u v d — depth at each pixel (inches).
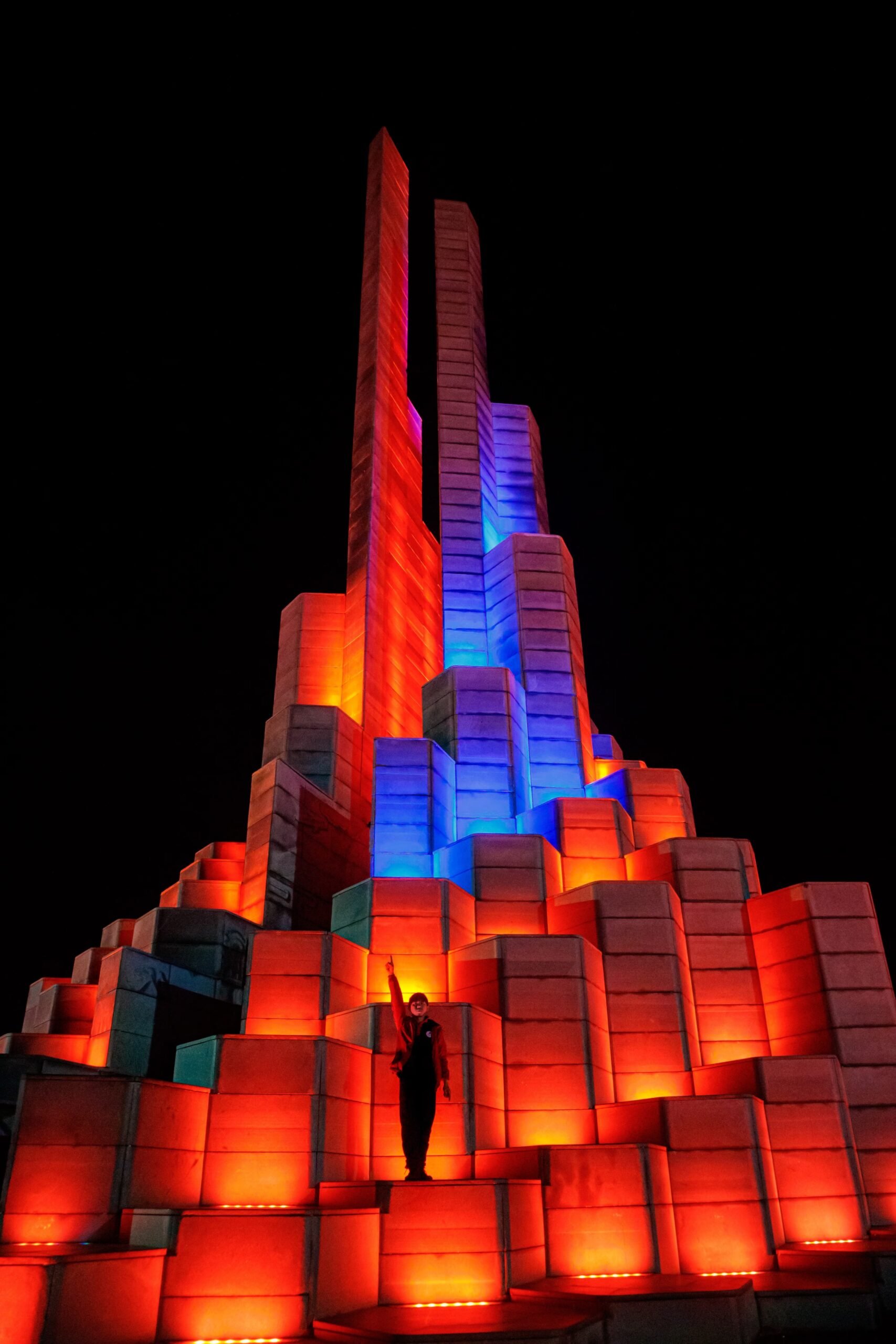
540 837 601.6
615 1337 308.0
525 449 1014.4
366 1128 412.2
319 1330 293.3
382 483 921.5
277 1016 478.9
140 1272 285.0
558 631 811.4
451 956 521.0
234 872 729.0
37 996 705.0
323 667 856.9
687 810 735.7
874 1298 349.1
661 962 528.1
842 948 530.6
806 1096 454.9
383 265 1056.8
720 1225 404.5
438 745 709.3
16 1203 315.6
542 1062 469.7
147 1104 346.9
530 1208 375.6
